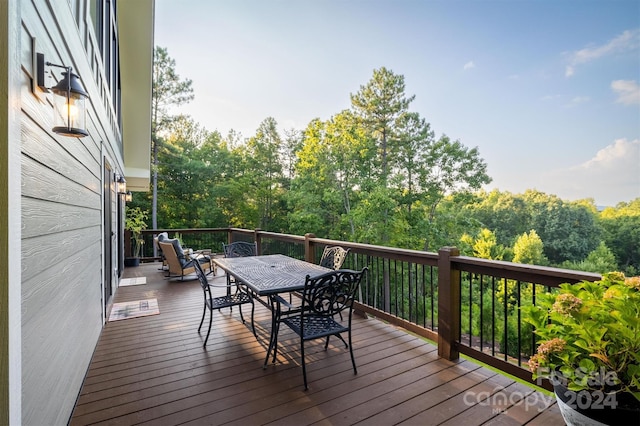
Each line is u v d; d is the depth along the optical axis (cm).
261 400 222
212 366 272
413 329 321
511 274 235
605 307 157
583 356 164
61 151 194
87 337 271
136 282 611
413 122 1728
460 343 277
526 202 2161
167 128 1838
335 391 233
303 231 1812
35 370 145
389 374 257
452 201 1705
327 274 252
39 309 152
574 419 165
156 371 264
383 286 371
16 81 114
